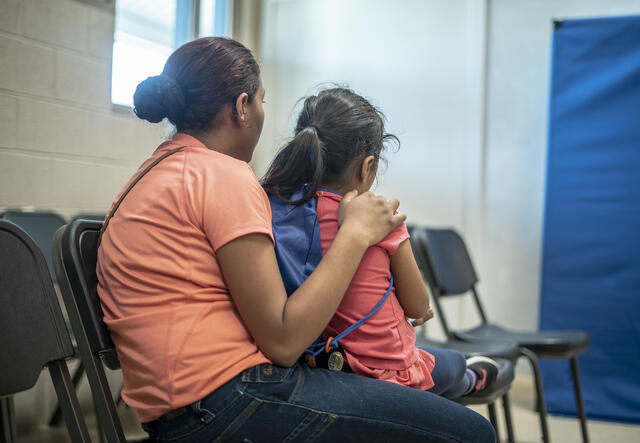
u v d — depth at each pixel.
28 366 0.89
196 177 0.95
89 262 1.01
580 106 3.22
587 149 3.20
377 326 1.11
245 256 0.91
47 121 2.44
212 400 0.90
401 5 3.83
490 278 3.57
